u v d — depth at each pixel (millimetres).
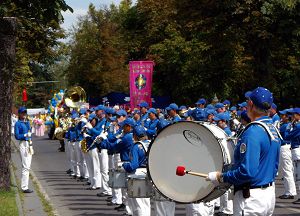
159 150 5977
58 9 12039
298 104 36969
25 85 29578
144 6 43531
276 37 29672
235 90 35656
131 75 20594
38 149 31688
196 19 31281
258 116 5172
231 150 5664
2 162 13164
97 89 59000
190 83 35781
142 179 7742
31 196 13391
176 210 11531
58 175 18656
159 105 34812
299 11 26812
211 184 5590
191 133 5797
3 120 13125
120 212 11523
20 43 20453
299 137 12508
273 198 5098
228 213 10547
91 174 15234
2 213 10422
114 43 56094
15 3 12094
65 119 21453
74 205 12414
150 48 38938
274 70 32094
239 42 30719
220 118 11203
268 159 5004
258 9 28391
